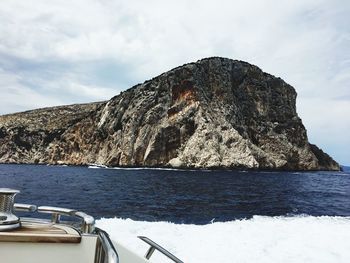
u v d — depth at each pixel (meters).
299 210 23.78
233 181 55.25
